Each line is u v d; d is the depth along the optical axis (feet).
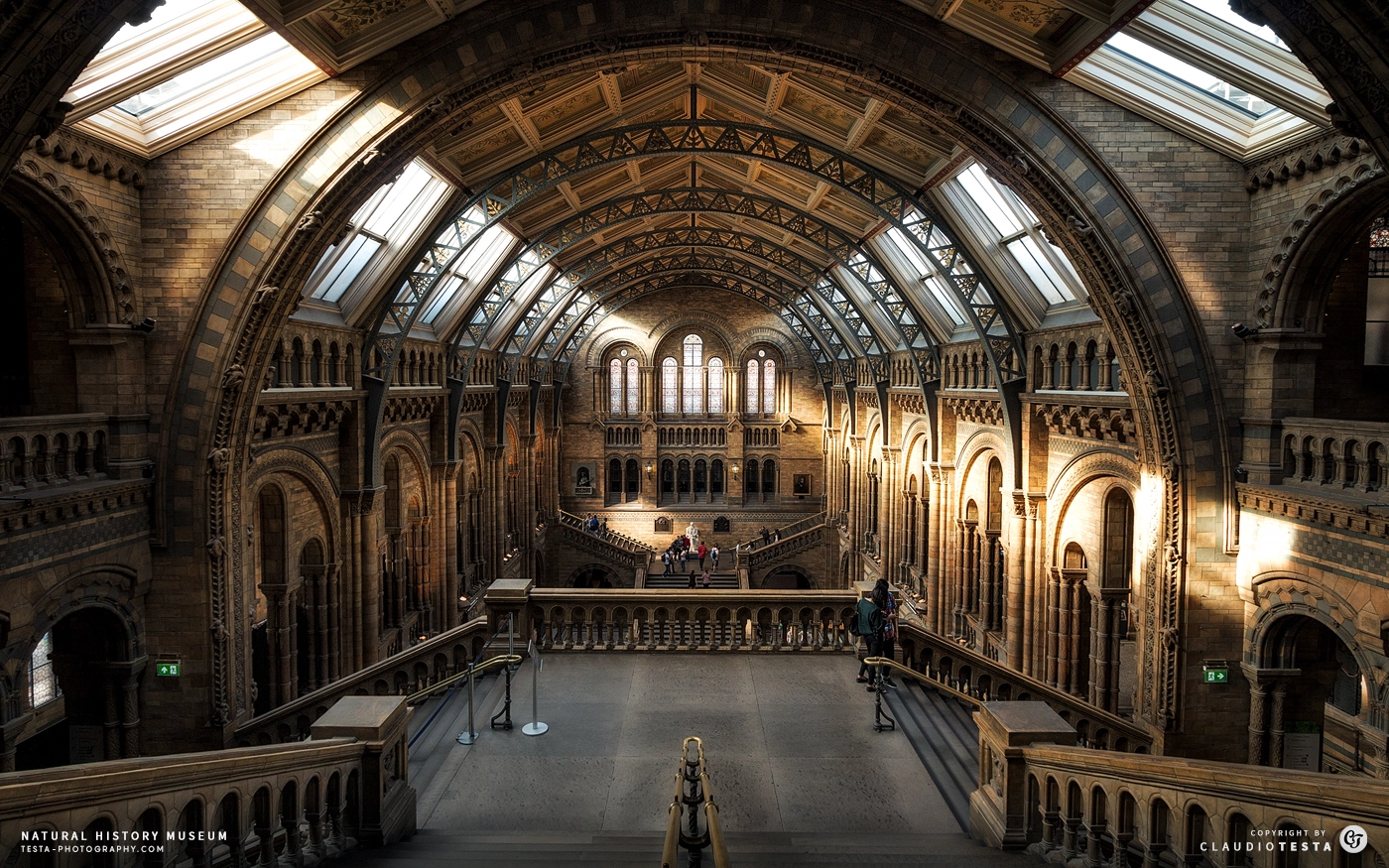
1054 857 28.89
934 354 99.25
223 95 47.37
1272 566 48.39
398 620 86.94
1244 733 52.03
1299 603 46.26
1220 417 50.72
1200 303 50.08
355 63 47.34
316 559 68.49
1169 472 51.52
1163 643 52.31
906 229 71.72
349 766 29.71
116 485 46.91
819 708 45.85
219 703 51.29
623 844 30.40
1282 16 25.96
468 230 69.82
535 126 63.10
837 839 31.68
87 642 50.26
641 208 93.35
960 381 92.99
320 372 65.00
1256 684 50.75
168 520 50.65
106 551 46.60
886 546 124.57
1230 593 51.72
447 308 89.76
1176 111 47.93
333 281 65.57
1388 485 40.27
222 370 50.11
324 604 68.85
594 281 135.23
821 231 97.19
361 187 50.37
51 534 42.42
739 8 46.96
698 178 95.45
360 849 29.45
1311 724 51.11
